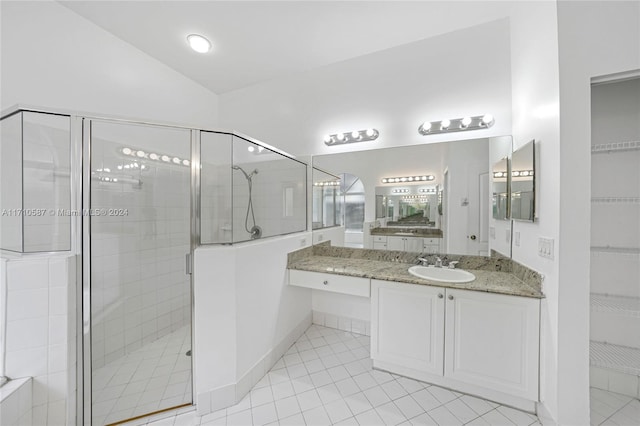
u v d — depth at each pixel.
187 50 2.43
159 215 1.83
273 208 2.28
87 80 2.05
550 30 1.42
